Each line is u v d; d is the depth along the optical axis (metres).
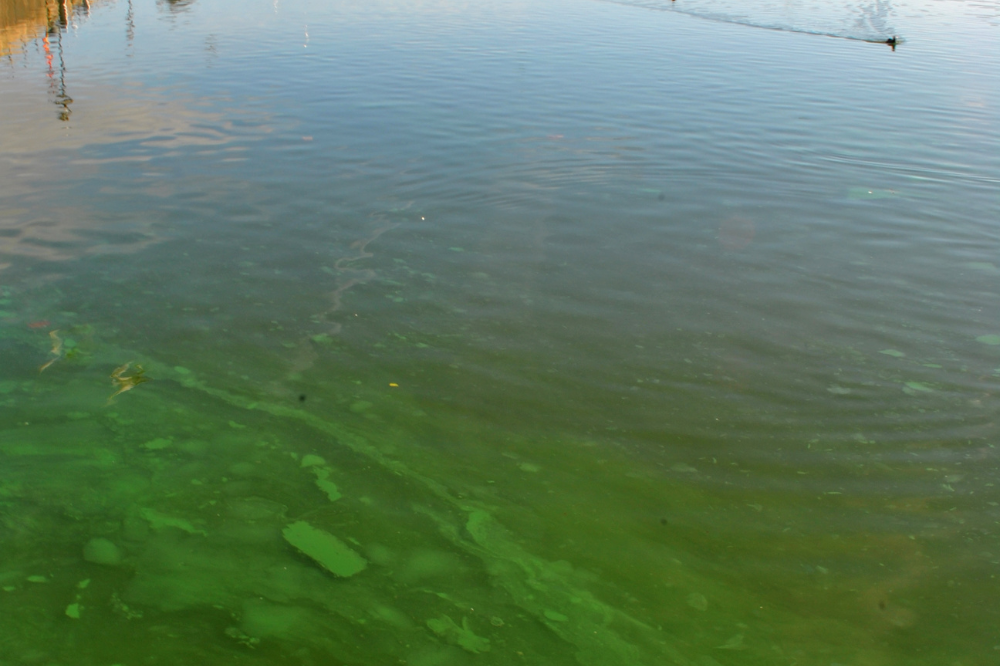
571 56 14.41
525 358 5.14
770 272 6.43
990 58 14.74
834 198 8.00
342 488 4.04
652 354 5.23
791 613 3.39
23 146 8.90
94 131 9.49
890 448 4.38
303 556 3.61
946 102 11.47
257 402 4.64
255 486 4.04
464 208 7.53
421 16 19.11
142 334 5.23
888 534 3.80
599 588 3.50
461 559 3.63
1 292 5.64
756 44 16.00
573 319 5.62
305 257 6.37
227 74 12.58
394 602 3.39
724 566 3.62
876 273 6.45
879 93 11.96
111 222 6.89
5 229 6.66
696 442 4.41
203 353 5.07
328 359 5.05
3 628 3.16
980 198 8.02
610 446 4.38
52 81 11.96
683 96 11.61
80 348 5.06
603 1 22.30
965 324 5.70
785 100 11.48
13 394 4.61
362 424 4.50
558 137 9.65
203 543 3.67
